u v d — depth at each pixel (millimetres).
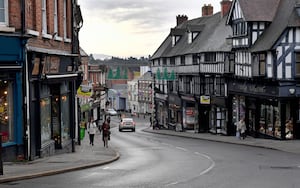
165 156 24984
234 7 42094
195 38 57906
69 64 25031
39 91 19844
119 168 18266
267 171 17375
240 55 41938
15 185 13133
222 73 47125
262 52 36531
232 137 42656
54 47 22234
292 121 35125
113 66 123625
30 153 18734
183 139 43969
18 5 17406
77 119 31781
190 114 57594
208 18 61250
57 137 23562
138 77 123625
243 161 21453
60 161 19062
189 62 56000
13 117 17906
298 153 26438
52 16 22000
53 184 13477
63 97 24469
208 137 44344
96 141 38312
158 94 72562
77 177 15094
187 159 22828
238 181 14711
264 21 38781
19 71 17688
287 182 14547
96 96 61844
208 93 51125
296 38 34000
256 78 37812
